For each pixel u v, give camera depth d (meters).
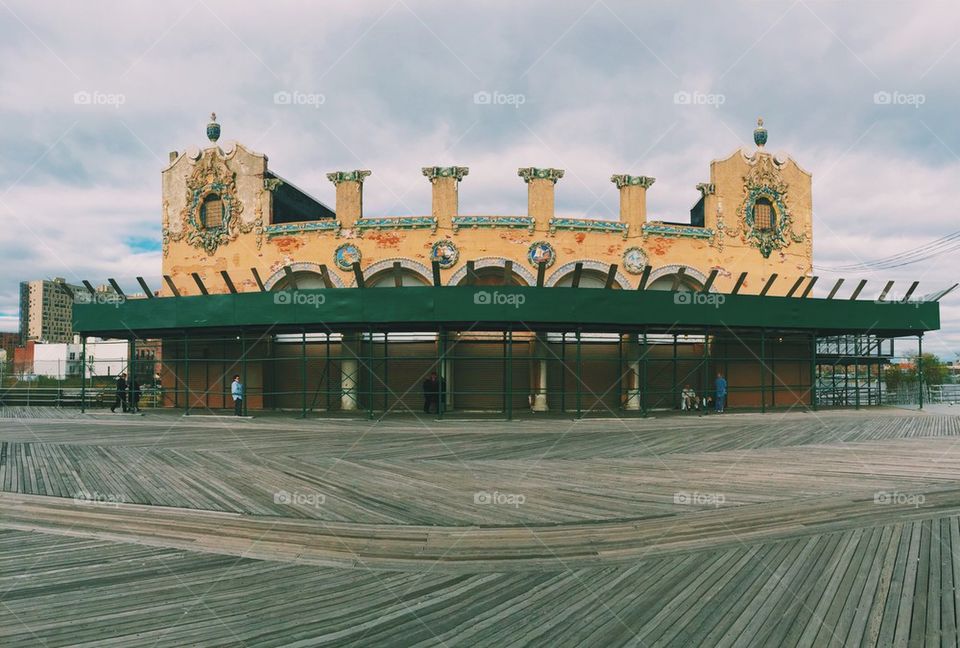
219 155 27.61
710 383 27.38
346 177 26.25
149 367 33.97
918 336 26.94
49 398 30.70
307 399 26.11
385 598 5.60
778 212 28.88
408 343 24.41
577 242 26.06
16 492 9.83
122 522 8.09
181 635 4.82
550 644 4.70
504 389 25.64
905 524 7.90
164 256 28.31
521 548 7.00
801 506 8.83
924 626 5.00
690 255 27.06
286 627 4.97
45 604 5.41
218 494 9.67
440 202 25.77
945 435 17.30
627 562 6.54
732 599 5.55
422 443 15.53
